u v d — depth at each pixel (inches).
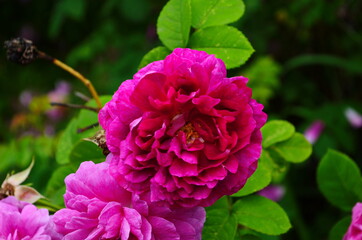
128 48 61.0
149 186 17.6
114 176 17.6
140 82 17.5
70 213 18.0
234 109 17.7
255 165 17.8
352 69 50.4
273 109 57.1
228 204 20.8
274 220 20.4
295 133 22.8
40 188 35.4
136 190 17.6
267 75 45.8
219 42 20.9
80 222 17.8
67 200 18.2
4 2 74.4
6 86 75.6
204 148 17.6
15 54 21.7
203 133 17.6
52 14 74.9
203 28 21.1
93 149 21.4
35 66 76.3
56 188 22.1
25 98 70.6
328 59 50.1
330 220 50.4
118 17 62.2
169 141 17.6
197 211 18.2
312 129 48.9
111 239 17.9
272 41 57.8
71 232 18.0
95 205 17.8
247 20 56.2
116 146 17.7
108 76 65.3
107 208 17.6
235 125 17.6
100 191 18.1
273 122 22.8
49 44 76.5
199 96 17.6
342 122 49.6
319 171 23.2
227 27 20.9
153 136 17.4
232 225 20.2
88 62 71.6
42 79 75.7
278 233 20.2
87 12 70.3
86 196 18.1
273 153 22.6
